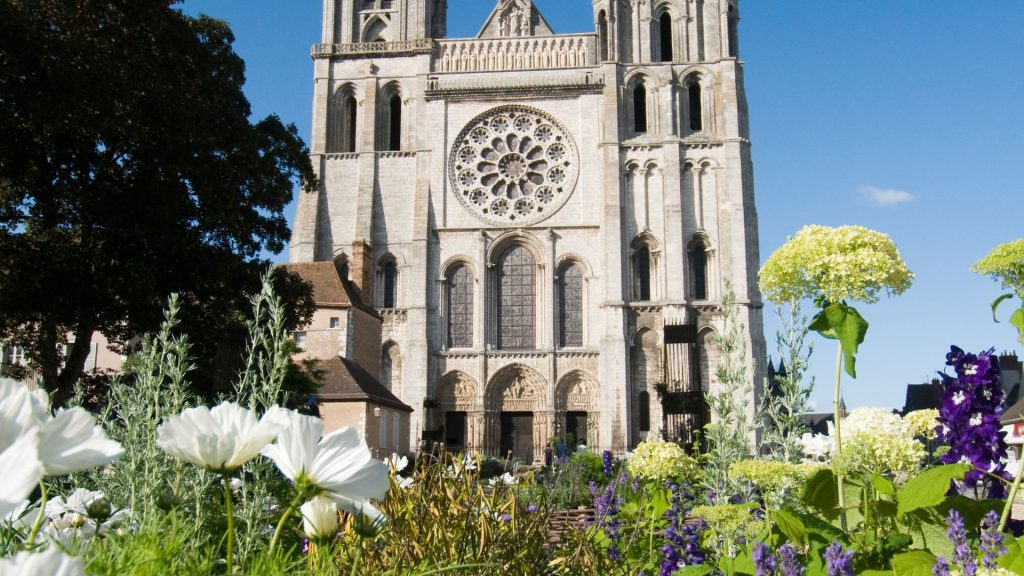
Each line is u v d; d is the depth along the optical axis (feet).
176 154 109.70
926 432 24.54
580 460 85.46
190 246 112.06
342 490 11.66
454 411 231.91
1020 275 22.75
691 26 249.34
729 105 241.55
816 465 25.90
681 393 155.63
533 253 242.17
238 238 124.26
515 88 246.27
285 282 130.52
